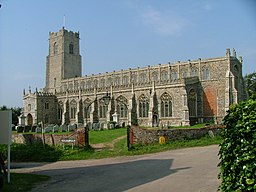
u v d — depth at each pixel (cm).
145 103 6650
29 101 8669
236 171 638
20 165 2448
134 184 1404
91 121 7438
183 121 6006
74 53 10888
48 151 2845
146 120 6581
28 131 6128
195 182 1339
